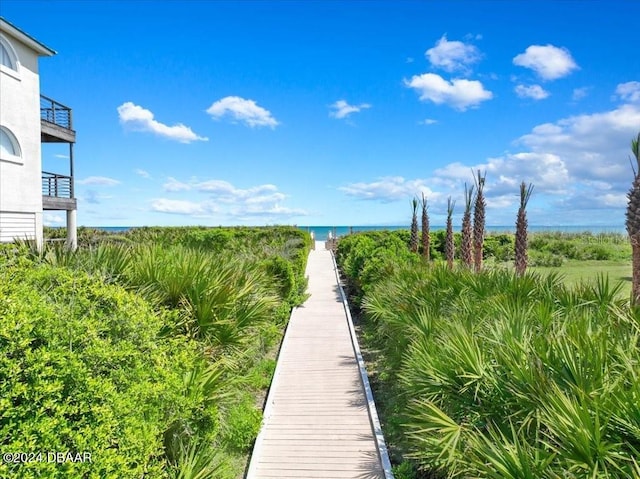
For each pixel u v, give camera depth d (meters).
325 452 5.20
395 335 7.21
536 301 5.73
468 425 3.77
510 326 4.43
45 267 4.09
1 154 12.70
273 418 6.05
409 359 5.34
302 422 5.93
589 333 3.84
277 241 24.81
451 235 15.55
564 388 3.26
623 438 2.70
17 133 13.27
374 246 17.61
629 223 6.79
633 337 3.74
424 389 4.36
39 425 2.24
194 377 4.06
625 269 20.59
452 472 3.50
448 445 3.57
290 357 8.64
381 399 6.76
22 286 3.18
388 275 10.70
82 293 3.67
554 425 2.84
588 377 3.20
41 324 2.68
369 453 5.17
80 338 2.89
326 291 16.44
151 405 3.21
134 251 6.12
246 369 6.84
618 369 3.40
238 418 5.30
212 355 4.99
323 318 12.05
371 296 9.71
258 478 4.70
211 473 3.81
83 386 2.62
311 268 22.97
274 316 9.55
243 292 5.96
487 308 5.71
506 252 25.28
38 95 14.30
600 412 2.76
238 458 5.09
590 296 6.02
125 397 2.93
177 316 4.72
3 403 2.15
